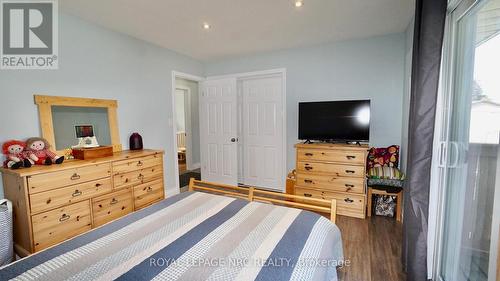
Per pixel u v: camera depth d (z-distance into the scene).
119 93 2.96
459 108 1.55
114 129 2.87
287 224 1.42
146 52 3.29
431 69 1.43
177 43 3.38
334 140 3.16
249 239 1.24
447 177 1.66
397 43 3.08
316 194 3.08
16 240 1.96
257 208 1.67
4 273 0.98
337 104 3.10
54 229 1.98
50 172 1.94
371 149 3.15
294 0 2.17
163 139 3.60
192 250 1.14
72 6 2.27
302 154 3.12
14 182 1.90
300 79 3.68
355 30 2.93
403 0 2.18
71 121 2.48
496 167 1.10
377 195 2.95
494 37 1.20
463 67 1.50
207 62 4.38
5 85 2.06
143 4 2.23
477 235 1.34
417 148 1.52
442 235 1.71
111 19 2.56
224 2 2.20
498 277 1.02
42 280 0.94
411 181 1.55
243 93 4.27
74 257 1.09
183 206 1.71
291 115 3.79
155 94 3.45
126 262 1.05
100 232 1.33
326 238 1.34
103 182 2.34
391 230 2.56
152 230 1.35
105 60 2.79
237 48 3.63
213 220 1.47
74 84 2.51
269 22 2.66
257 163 4.26
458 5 1.47
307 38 3.21
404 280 1.79
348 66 3.36
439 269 1.74
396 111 3.14
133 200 2.65
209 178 4.53
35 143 2.10
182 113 6.38
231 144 4.23
